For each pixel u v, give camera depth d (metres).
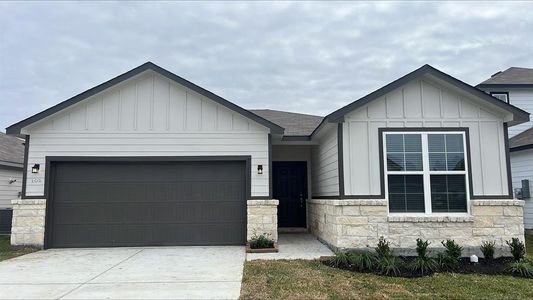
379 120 9.13
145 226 10.16
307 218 13.24
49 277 6.63
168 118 10.36
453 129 9.15
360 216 8.71
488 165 9.09
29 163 10.08
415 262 7.32
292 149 13.58
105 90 10.17
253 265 7.47
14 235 9.82
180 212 10.26
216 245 10.16
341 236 8.65
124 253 9.07
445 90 9.26
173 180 10.33
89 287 5.93
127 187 10.26
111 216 10.16
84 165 10.27
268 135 10.41
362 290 5.84
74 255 8.84
